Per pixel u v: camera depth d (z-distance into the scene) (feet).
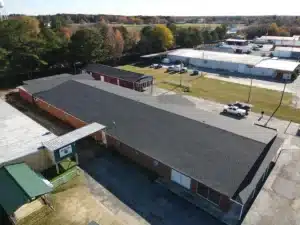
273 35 456.86
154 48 280.92
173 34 331.36
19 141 85.97
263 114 128.26
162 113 97.91
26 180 69.51
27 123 99.25
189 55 254.68
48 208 68.49
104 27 250.16
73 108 113.91
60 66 208.54
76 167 85.46
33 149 81.15
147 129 90.94
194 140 81.56
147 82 168.35
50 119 121.70
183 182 75.61
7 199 62.95
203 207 69.31
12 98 150.20
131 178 80.79
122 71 181.88
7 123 98.89
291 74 192.75
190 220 65.26
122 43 249.34
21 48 174.40
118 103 110.42
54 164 85.61
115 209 68.59
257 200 71.61
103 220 64.90
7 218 63.77
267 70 203.82
